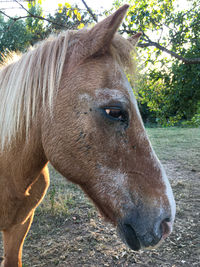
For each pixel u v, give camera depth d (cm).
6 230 199
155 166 136
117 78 134
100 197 137
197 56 351
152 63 312
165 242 294
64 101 137
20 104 150
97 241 294
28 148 154
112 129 131
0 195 163
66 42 145
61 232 314
